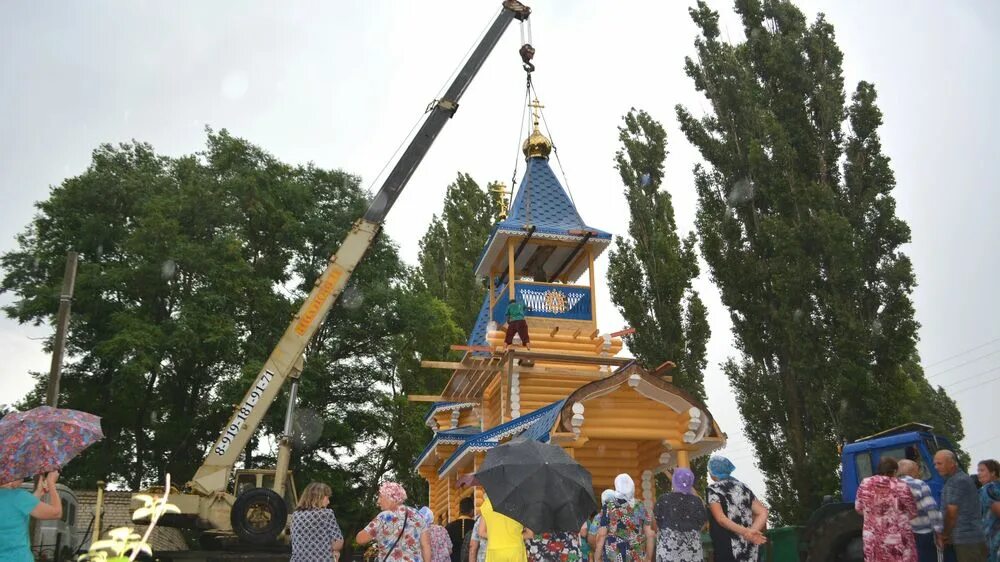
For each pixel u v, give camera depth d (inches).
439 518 1021.2
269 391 782.5
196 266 1307.8
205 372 1448.1
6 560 222.7
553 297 864.3
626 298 1170.0
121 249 1376.7
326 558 323.9
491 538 308.5
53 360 759.1
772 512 1000.2
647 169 1253.1
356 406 1592.0
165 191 1417.3
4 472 229.0
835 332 959.0
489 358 805.2
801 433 982.4
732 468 332.5
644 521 357.7
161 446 1424.7
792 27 1159.6
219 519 719.7
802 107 1111.6
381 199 864.9
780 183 1057.5
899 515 352.5
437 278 1900.8
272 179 1553.9
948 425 1578.5
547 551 335.9
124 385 1278.3
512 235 864.9
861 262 985.5
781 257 1016.9
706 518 332.5
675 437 642.8
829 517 480.7
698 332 1146.7
